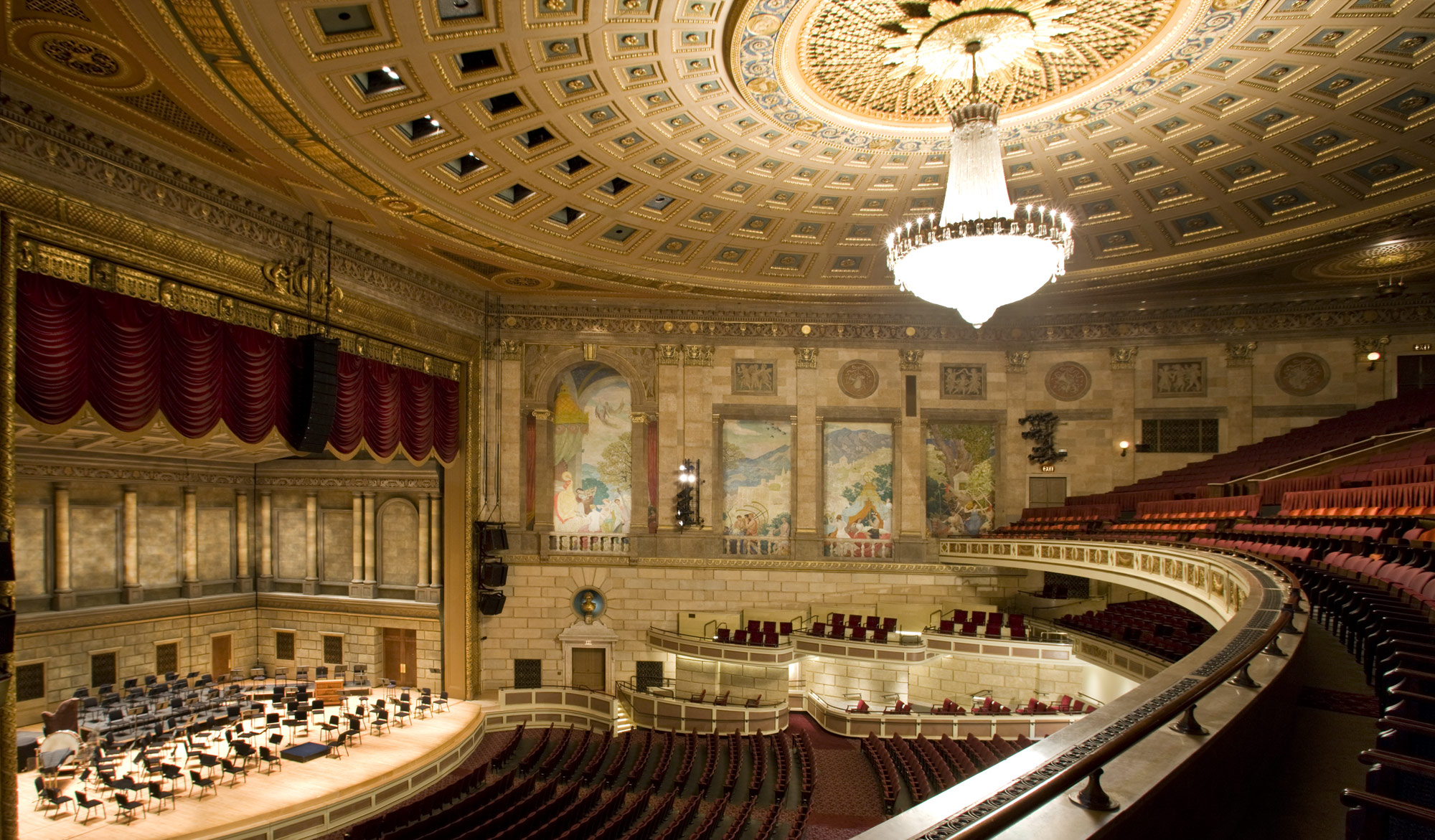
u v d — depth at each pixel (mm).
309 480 28312
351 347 20922
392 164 16453
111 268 14867
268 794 17516
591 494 27344
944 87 14859
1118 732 4164
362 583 27391
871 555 27250
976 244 13070
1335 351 25891
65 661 22625
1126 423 27156
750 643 25109
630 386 27500
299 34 11867
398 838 15375
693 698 24766
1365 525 13242
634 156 17328
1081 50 13656
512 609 26578
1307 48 13375
